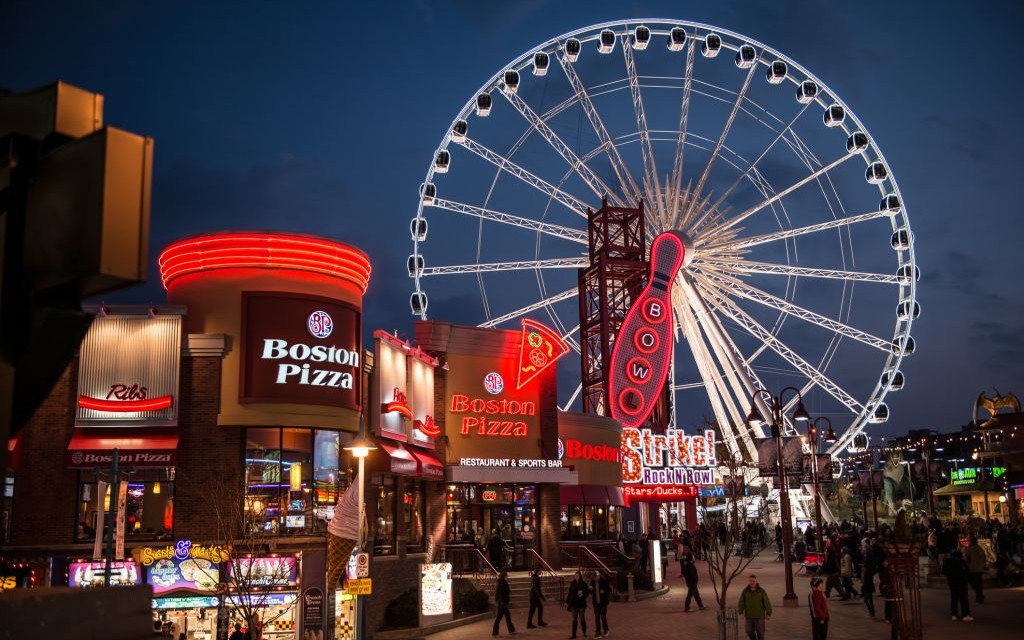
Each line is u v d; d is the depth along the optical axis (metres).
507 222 64.56
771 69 66.62
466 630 34.25
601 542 49.88
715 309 68.69
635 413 62.75
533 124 64.19
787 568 38.16
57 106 3.56
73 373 30.83
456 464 43.84
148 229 3.50
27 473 30.00
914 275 66.12
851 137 66.69
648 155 67.06
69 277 3.38
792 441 50.44
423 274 63.31
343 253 33.25
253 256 32.03
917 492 100.38
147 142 3.52
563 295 65.50
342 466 33.16
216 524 29.89
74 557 29.34
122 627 4.26
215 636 29.53
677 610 38.84
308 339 32.06
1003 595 40.78
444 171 64.12
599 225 66.12
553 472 45.31
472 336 46.09
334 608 30.19
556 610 39.62
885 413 65.69
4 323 3.54
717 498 77.94
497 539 42.81
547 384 47.53
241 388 31.09
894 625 26.73
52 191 3.48
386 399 36.31
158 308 31.08
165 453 29.97
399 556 36.09
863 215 66.69
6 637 3.49
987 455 66.50
